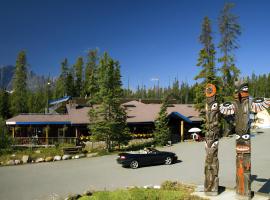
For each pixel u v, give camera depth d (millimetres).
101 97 29062
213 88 13641
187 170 20641
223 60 41812
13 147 27578
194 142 35906
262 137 38656
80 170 21125
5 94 57531
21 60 62875
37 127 35094
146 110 40562
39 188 16328
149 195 13328
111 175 19438
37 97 63188
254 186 16188
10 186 16859
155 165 22797
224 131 38750
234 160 24172
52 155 25719
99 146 30734
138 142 34344
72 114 35312
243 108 12758
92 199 13312
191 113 42438
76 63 75562
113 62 30172
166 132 33156
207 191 13281
